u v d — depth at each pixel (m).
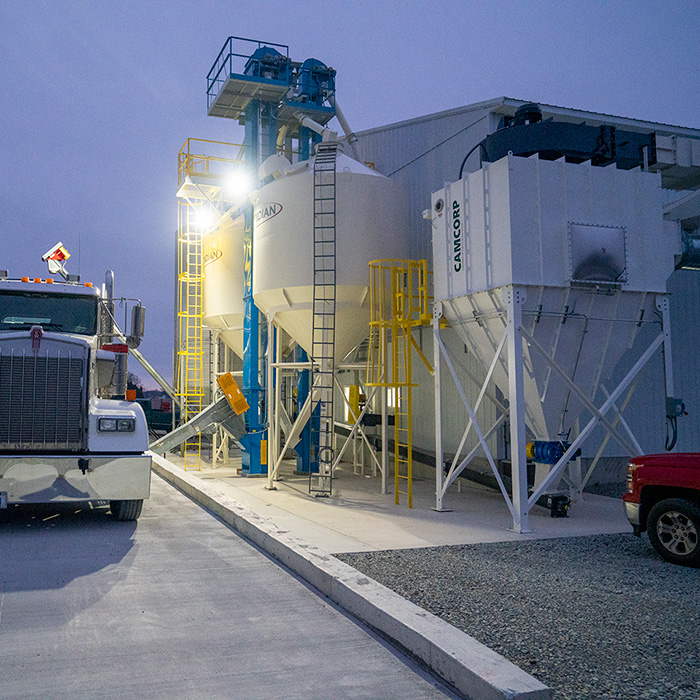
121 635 5.25
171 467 15.66
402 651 5.00
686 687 4.27
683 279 16.19
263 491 13.99
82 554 7.89
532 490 11.22
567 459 10.09
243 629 5.43
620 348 10.81
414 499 12.88
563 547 8.48
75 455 9.28
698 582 6.77
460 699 4.24
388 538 8.94
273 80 16.73
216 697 4.20
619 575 7.04
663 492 8.01
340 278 13.37
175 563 7.53
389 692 4.32
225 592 6.44
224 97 17.52
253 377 16.81
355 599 5.79
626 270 10.43
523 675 4.11
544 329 10.28
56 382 9.23
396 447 12.27
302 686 4.38
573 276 10.02
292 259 13.66
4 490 8.86
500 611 5.75
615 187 10.55
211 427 19.08
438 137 15.88
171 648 5.00
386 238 13.83
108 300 10.84
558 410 10.73
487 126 14.35
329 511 11.29
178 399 23.72
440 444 11.52
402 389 17.41
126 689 4.29
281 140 19.44
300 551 7.25
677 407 10.58
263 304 14.58
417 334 16.69
